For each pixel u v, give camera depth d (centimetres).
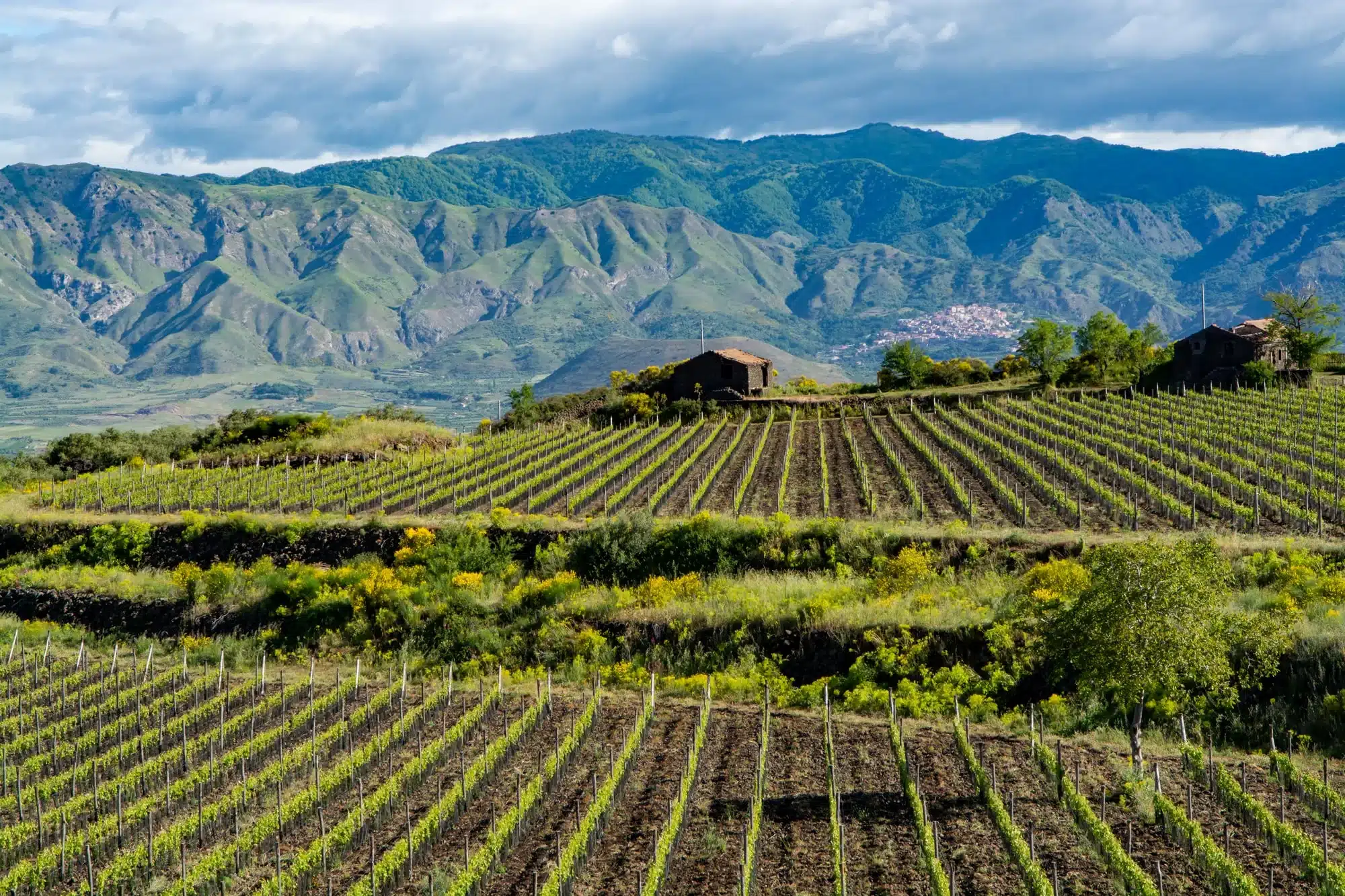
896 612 4422
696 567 5581
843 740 3469
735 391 10712
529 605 5062
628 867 2619
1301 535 5234
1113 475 6588
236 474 8300
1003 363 12094
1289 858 2484
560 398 11738
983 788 2928
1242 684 3161
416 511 6769
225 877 2641
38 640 5306
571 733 3491
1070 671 3866
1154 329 12069
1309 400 8888
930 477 7219
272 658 4994
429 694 4156
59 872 2745
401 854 2605
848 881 2505
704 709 3694
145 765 3294
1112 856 2455
